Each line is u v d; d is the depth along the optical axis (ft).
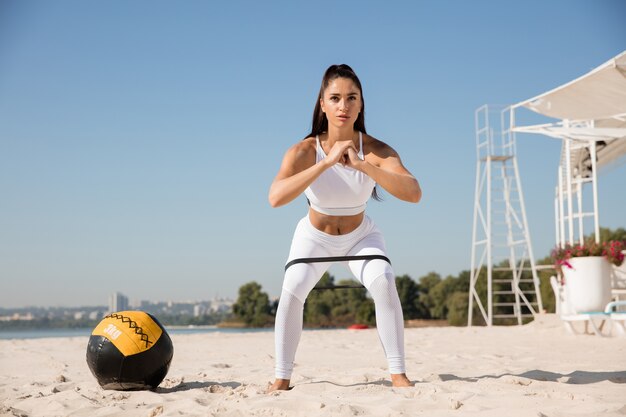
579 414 11.64
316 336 48.65
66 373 22.93
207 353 32.19
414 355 27.81
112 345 15.85
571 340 35.76
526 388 15.05
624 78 32.24
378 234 15.98
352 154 14.05
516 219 82.94
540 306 82.33
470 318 85.46
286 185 13.99
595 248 38.45
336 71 14.98
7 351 35.37
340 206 15.14
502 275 184.24
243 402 13.66
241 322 390.63
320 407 12.92
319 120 15.65
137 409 13.58
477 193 84.79
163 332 16.60
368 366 23.17
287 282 15.49
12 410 13.99
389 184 14.12
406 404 12.90
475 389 14.92
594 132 41.34
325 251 15.57
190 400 14.33
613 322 37.55
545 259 152.76
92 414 13.46
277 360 15.64
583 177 58.29
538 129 44.19
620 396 13.83
